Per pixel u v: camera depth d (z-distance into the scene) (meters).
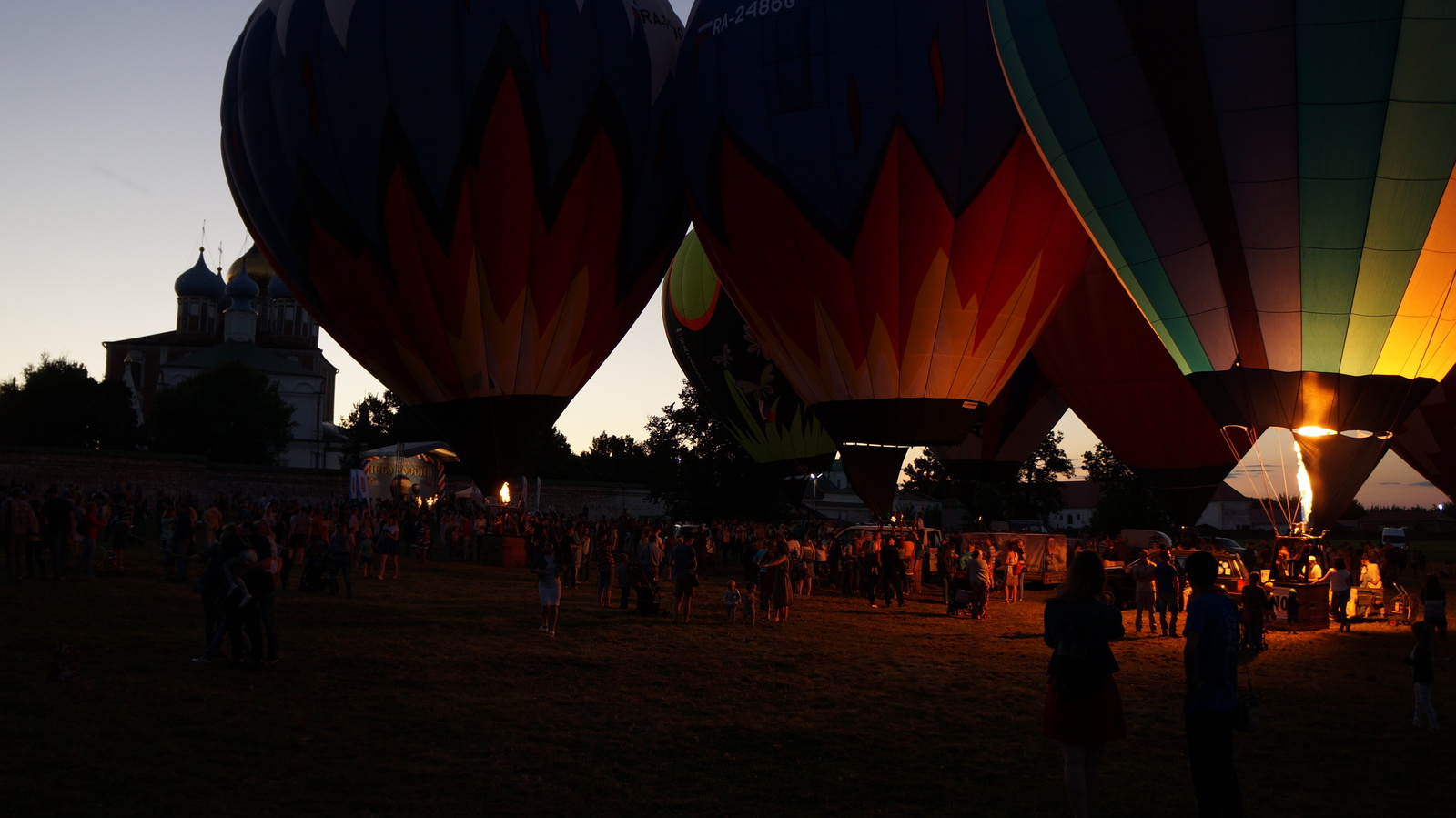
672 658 13.85
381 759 8.30
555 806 7.35
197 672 11.03
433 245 24.83
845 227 23.59
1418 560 40.59
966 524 69.62
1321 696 12.55
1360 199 16.88
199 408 72.25
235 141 26.61
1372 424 17.98
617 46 25.83
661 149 26.97
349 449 88.00
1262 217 17.59
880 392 24.89
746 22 24.44
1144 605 18.77
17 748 7.91
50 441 72.38
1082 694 6.29
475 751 8.67
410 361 26.52
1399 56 16.12
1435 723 10.46
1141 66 18.02
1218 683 6.29
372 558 25.20
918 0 23.23
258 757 8.15
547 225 25.27
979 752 9.23
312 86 24.56
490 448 26.83
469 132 24.30
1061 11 18.94
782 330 25.69
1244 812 7.69
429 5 24.25
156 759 7.89
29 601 15.09
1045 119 19.84
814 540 30.55
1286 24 16.64
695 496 44.16
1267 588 20.19
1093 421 33.88
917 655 14.97
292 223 25.59
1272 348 18.19
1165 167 18.27
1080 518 118.12
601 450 115.38
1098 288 31.77
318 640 13.75
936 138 23.00
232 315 93.38
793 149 23.66
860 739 9.59
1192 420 32.16
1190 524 33.19
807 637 16.66
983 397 25.52
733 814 7.32
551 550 15.98
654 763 8.55
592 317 27.00
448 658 12.92
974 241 23.66
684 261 38.97
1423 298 17.25
